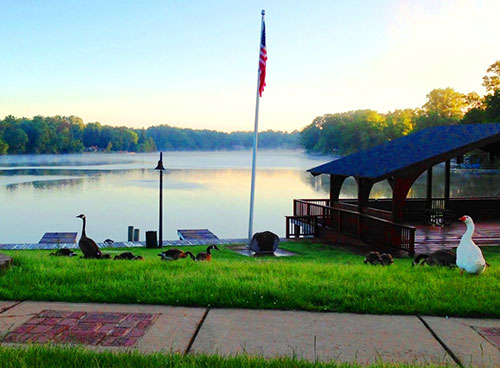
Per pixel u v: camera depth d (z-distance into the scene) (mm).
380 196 52250
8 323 5484
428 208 21531
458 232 18359
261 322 5629
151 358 4344
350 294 6691
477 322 5758
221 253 17109
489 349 4867
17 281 7273
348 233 19375
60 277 7633
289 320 5719
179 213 38844
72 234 25500
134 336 5098
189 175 81375
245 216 37375
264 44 20062
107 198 48188
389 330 5406
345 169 19984
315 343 4961
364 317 5883
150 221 34750
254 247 16328
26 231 30344
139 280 7480
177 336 5117
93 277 7707
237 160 162250
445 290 7047
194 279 7602
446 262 10070
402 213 16625
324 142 199750
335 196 21906
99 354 4426
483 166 94938
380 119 165375
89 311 5980
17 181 66125
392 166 17125
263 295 6594
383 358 4586
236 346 4859
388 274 8531
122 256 11828
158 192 53781
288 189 58500
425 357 4641
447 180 21797
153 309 6113
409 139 20984
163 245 20406
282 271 8898
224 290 6777
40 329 5285
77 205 43000
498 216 22531
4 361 4195
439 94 139125
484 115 82375
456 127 20000
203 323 5562
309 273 8617
